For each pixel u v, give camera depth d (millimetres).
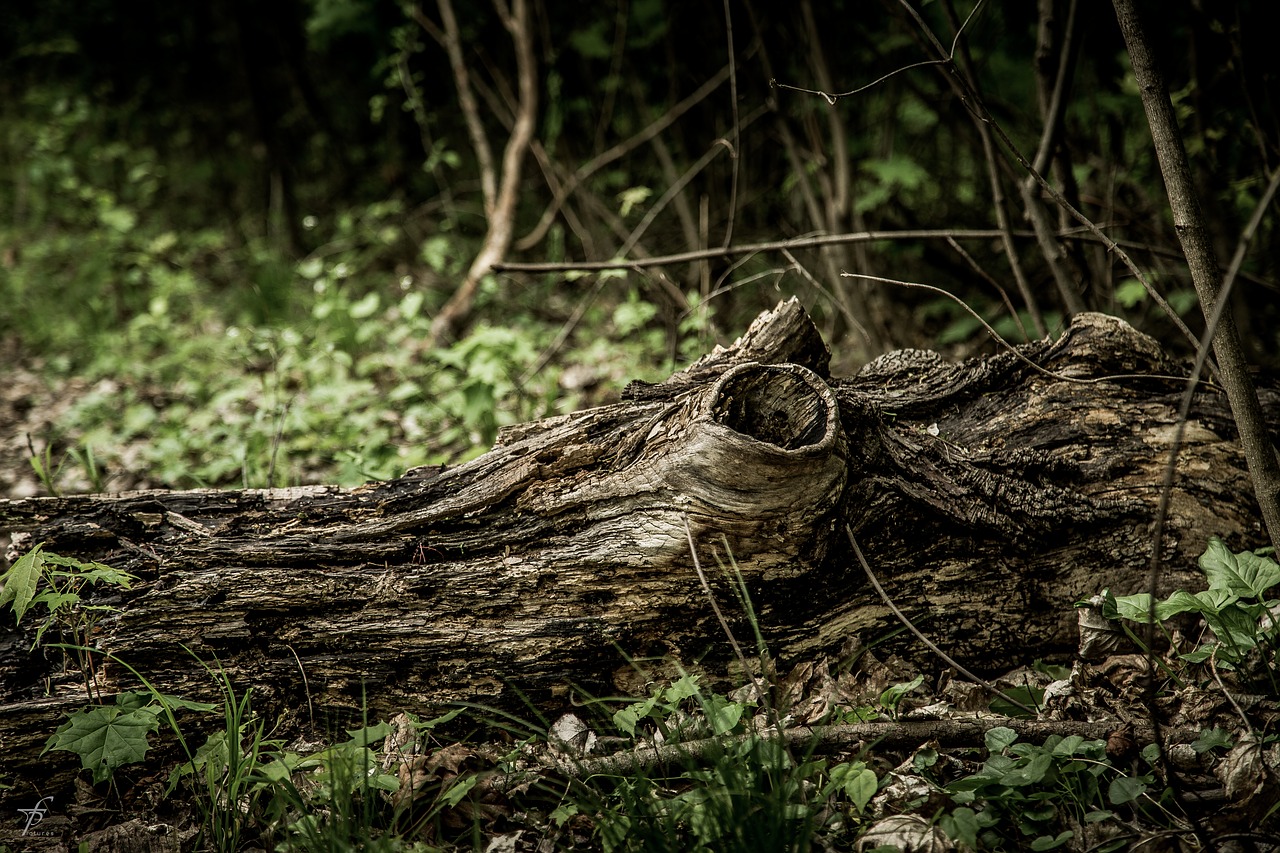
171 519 2607
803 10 4781
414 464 3891
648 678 2506
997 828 2061
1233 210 4203
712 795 1997
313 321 5848
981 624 2594
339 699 2447
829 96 2848
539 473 2551
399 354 5445
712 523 2361
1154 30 4172
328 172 8586
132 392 5359
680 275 5816
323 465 4180
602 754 2326
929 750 2246
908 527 2500
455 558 2520
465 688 2459
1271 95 3691
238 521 2602
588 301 5059
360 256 7176
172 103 8945
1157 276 4137
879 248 4762
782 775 2035
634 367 4840
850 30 5238
